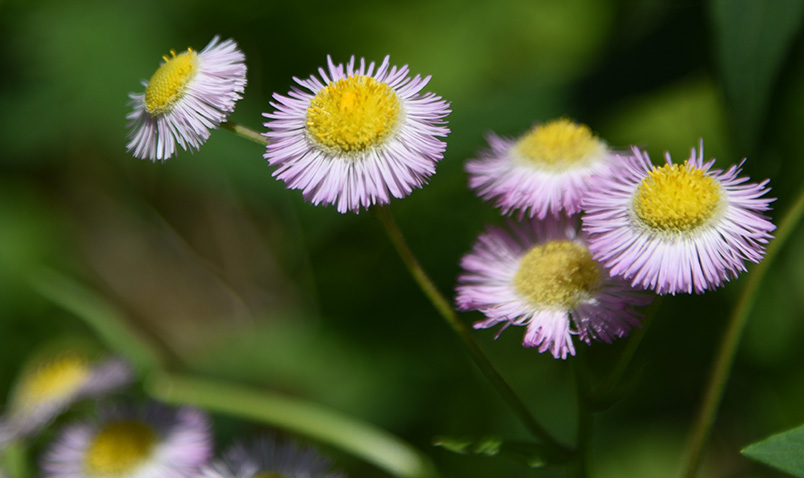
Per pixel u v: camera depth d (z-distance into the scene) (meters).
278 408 0.31
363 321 0.41
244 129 0.26
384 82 0.26
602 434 0.37
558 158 0.27
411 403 0.39
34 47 0.44
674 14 0.32
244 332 0.49
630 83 0.32
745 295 0.27
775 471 0.36
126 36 0.44
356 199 0.26
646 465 0.36
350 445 0.30
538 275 0.26
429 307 0.40
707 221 0.25
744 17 0.28
